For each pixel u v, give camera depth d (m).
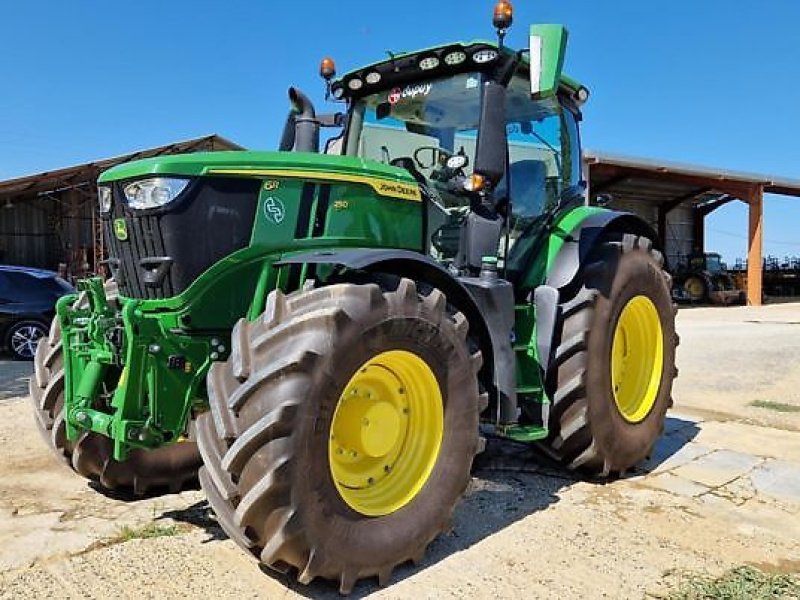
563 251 4.29
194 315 3.17
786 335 12.92
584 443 4.16
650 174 21.77
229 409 2.74
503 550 3.32
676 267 27.50
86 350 3.40
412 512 3.07
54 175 20.22
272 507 2.62
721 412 6.39
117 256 3.38
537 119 4.62
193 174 3.11
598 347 4.17
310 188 3.39
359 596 2.87
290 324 2.77
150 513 3.72
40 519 3.62
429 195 3.96
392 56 4.34
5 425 5.60
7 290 10.36
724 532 3.58
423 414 3.23
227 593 2.85
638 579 3.05
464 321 3.33
